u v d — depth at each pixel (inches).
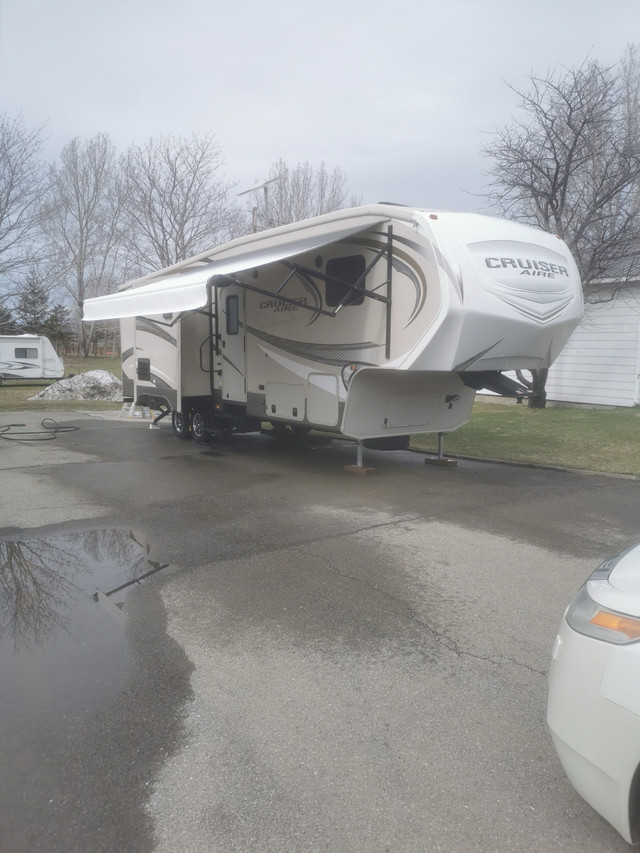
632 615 78.7
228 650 138.1
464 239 256.8
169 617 154.7
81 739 106.9
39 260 725.3
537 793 94.5
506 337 264.7
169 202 730.8
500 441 409.1
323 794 94.3
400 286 269.0
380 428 309.7
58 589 172.6
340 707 116.4
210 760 101.7
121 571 185.5
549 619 153.2
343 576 180.9
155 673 128.4
